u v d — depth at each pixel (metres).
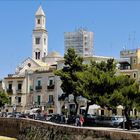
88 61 113.75
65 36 196.25
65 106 119.12
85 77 75.06
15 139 70.50
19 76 135.12
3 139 70.25
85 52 192.75
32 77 130.88
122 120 76.75
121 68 117.31
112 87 72.25
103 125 77.81
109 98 70.19
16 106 132.62
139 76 111.69
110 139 41.22
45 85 126.38
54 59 156.88
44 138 55.34
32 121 63.03
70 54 87.44
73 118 82.31
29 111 123.44
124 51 121.56
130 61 118.00
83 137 45.47
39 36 173.00
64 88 87.25
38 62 143.62
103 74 73.31
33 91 129.50
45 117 90.12
